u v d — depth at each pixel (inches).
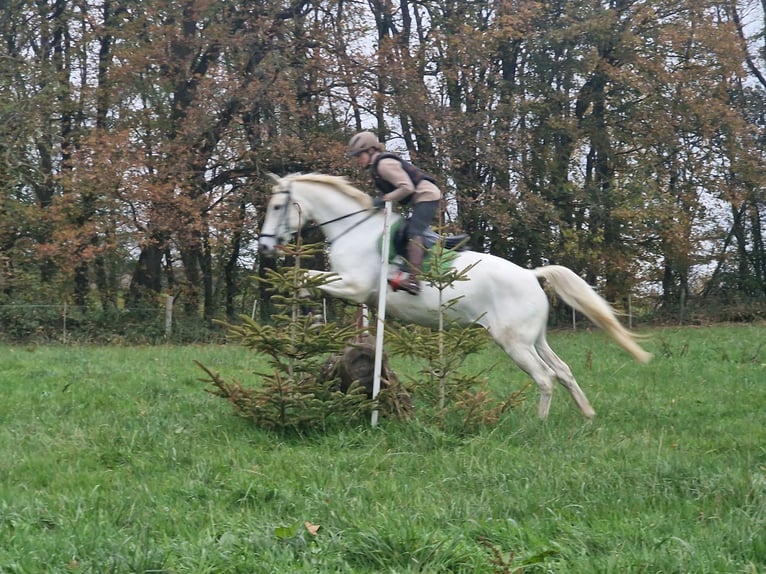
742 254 1248.2
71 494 212.2
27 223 917.8
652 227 1112.2
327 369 310.7
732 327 1031.6
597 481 216.4
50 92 903.7
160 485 221.1
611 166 1157.1
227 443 270.7
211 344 799.1
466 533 178.2
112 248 912.3
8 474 235.6
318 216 324.5
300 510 198.2
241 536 176.9
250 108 898.7
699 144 1152.2
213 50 978.7
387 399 299.0
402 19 1083.9
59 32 1056.8
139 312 924.0
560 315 1122.7
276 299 293.6
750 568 156.8
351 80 953.5
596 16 1066.1
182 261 1095.0
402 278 308.2
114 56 969.5
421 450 265.4
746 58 1186.0
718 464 238.5
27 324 866.1
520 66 1159.0
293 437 287.7
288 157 920.9
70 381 409.7
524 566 159.8
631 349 320.2
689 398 385.1
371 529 172.2
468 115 989.2
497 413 297.0
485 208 977.5
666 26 1101.1
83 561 163.0
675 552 163.5
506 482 221.0
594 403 363.6
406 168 311.6
